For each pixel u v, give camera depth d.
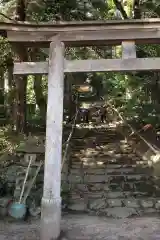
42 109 13.66
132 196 6.75
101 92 17.69
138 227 5.57
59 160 5.00
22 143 8.69
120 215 6.05
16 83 10.38
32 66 5.14
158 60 5.00
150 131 10.02
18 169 7.38
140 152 8.46
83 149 9.11
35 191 6.78
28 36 5.07
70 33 5.06
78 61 5.09
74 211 6.31
